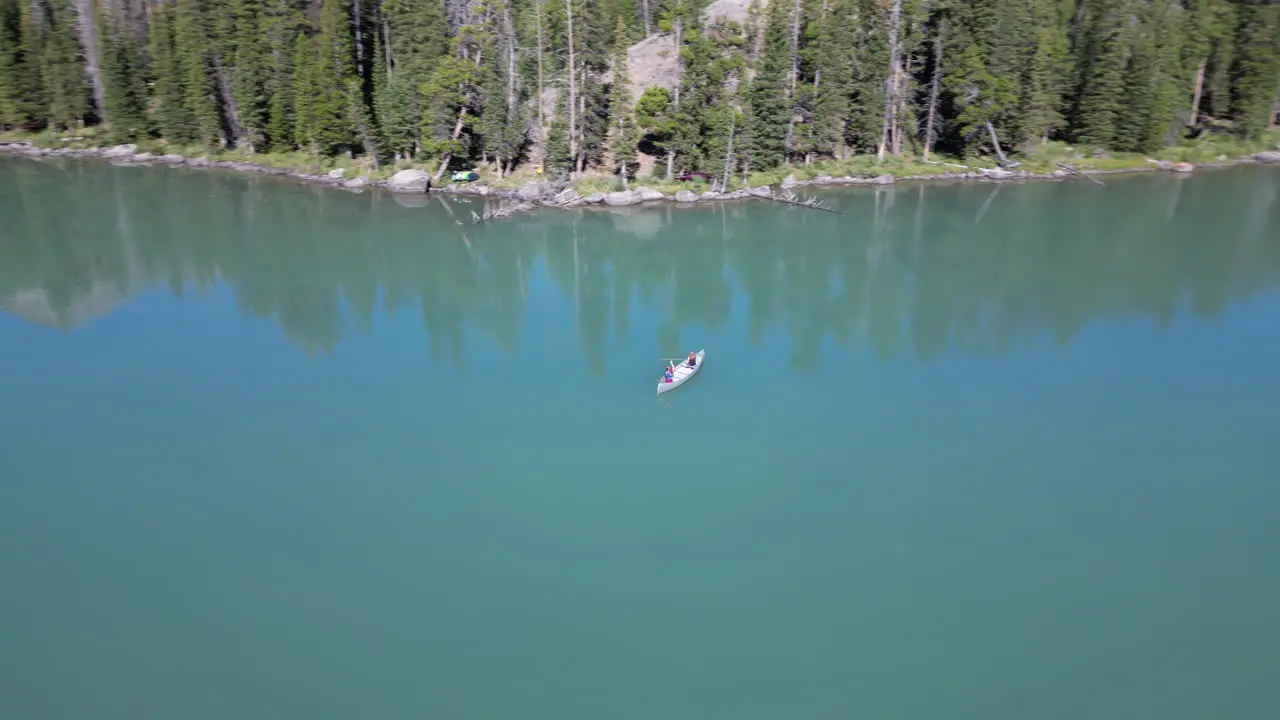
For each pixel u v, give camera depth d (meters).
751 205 92.94
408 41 100.62
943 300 67.06
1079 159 107.88
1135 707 30.73
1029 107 103.31
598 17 92.56
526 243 81.31
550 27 103.25
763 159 98.38
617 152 93.00
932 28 104.50
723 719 30.25
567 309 65.62
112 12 125.19
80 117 117.56
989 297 67.69
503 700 31.17
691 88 92.88
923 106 107.31
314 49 102.25
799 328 61.59
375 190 98.25
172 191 97.19
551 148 94.12
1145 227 85.31
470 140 100.50
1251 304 65.69
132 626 34.53
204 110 108.69
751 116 96.69
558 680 31.98
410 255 77.81
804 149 100.69
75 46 115.94
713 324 62.44
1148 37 106.12
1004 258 76.69
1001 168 104.06
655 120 93.56
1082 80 109.50
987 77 100.38
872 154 106.19
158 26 109.44
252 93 106.44
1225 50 111.50
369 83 109.88
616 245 80.88
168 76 109.38
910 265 75.12
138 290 68.44
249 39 105.25
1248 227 85.38
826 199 94.94
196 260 75.69
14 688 31.59
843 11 97.06
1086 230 84.50
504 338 60.06
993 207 92.06
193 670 32.50
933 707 30.77
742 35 108.62
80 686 31.70
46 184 99.19
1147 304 66.00
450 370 55.00
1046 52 102.88
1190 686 31.67
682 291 69.31
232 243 80.44
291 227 85.31
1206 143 112.44
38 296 66.56
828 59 96.81
